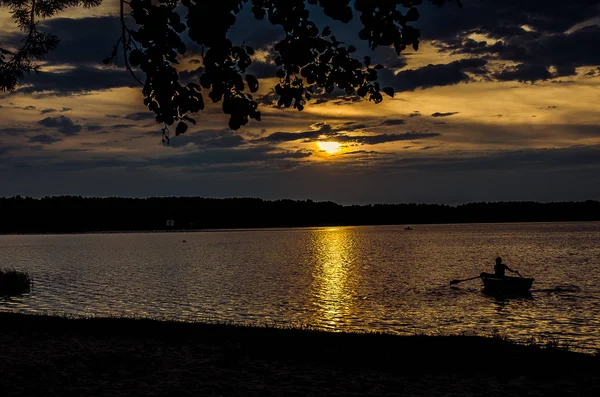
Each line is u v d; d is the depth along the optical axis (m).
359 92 5.07
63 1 7.54
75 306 29.38
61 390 8.60
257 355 11.12
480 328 22.25
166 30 4.30
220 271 51.62
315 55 4.89
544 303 28.75
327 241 127.62
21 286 35.69
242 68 4.44
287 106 5.07
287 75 5.00
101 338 12.98
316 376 9.55
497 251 78.44
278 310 27.56
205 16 4.09
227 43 4.25
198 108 4.45
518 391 8.71
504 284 32.16
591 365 10.15
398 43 4.28
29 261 69.81
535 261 59.34
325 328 22.42
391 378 9.45
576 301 29.31
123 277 46.28
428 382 9.21
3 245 129.50
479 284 37.91
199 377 9.44
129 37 4.32
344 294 33.50
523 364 10.27
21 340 12.78
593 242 98.31
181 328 13.94
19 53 7.27
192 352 11.44
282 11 4.66
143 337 13.04
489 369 9.98
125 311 27.55
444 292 33.72
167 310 27.84
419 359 10.66
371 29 4.21
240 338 12.73
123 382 9.10
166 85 4.36
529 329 21.89
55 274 49.84
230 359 10.77
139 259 71.19
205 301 31.03
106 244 125.88
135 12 4.27
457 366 10.17
